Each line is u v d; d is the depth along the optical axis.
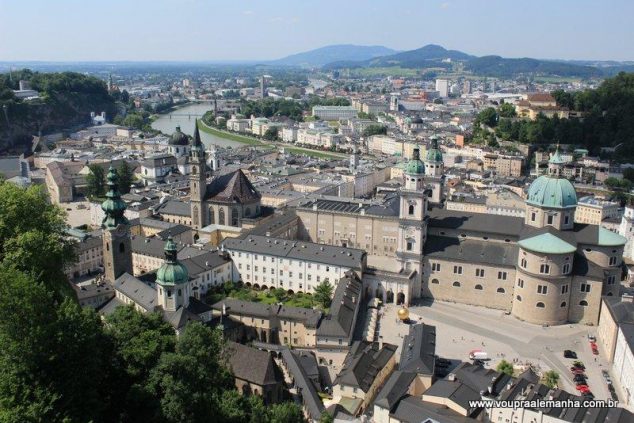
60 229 152.50
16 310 91.88
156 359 115.25
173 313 180.88
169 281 179.00
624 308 192.75
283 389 167.62
